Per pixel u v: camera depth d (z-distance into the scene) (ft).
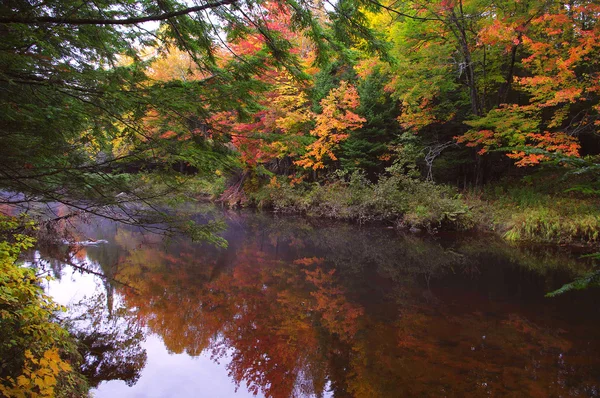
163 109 9.30
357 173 48.88
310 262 28.94
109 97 8.50
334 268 27.04
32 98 8.24
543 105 30.07
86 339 15.51
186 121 10.17
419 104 43.16
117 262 28.22
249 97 9.91
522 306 18.74
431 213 38.99
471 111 43.98
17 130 8.50
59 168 9.73
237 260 29.48
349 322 17.24
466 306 18.95
